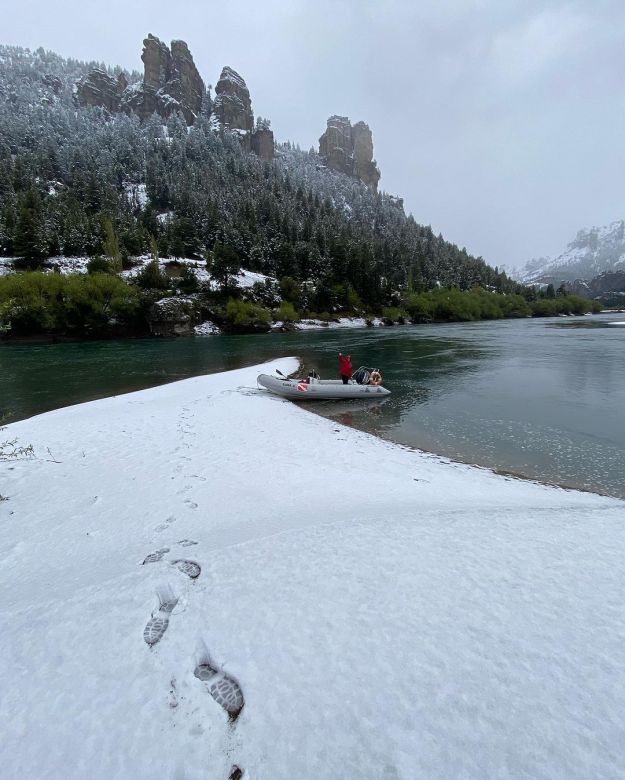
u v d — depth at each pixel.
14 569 4.12
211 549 4.16
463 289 92.94
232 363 25.31
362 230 112.50
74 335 45.66
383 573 3.39
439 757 1.95
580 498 6.25
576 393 14.31
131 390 16.88
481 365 21.20
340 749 2.02
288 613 2.96
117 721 2.24
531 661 2.45
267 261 74.75
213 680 2.46
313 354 28.59
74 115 161.12
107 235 62.09
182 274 59.50
